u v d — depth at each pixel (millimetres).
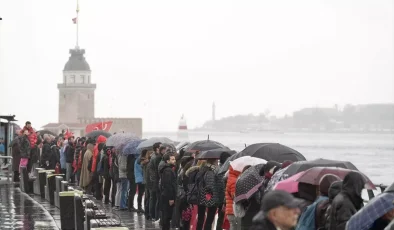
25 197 34188
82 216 22062
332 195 12422
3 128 44625
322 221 12648
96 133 41312
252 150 19625
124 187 29297
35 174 36719
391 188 11469
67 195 23844
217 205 20641
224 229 21031
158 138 28375
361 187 12133
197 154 22938
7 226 25062
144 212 27734
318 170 14062
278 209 8953
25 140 39469
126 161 28766
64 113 160500
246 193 17156
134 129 153875
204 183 20656
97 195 33406
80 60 160375
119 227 17625
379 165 114750
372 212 11289
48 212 28703
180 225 22453
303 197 14055
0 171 42906
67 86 160750
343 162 15484
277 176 15508
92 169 33344
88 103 160750
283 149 19781
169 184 22969
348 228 11461
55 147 41344
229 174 18406
